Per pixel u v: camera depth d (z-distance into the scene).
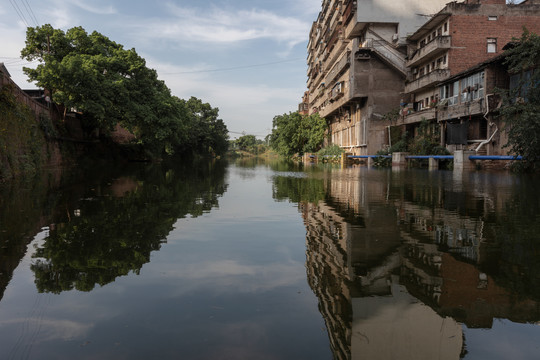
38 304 2.89
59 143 27.25
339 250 4.39
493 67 23.39
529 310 2.73
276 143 88.94
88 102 27.17
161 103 36.66
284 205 8.26
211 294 3.05
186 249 4.50
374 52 37.94
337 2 45.62
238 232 5.48
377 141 38.62
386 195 9.74
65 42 30.14
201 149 75.62
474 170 21.20
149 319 2.61
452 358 2.08
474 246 4.46
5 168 14.22
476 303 2.84
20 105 18.66
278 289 3.15
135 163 35.28
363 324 2.50
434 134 30.39
